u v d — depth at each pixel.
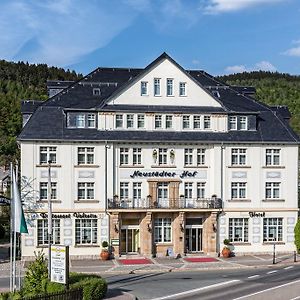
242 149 58.47
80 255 54.91
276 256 57.12
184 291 38.12
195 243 57.88
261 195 58.50
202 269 49.25
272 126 59.81
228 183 57.94
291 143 58.94
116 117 56.72
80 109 55.78
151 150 56.81
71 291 30.12
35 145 54.62
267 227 58.62
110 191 55.84
